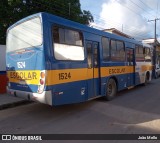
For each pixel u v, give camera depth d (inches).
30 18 286.0
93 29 354.6
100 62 369.1
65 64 288.5
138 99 422.9
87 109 337.1
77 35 314.7
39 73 272.5
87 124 264.7
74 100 303.4
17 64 310.7
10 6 737.6
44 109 338.6
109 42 402.9
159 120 280.4
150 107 354.6
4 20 727.7
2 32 730.8
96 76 359.9
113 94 415.8
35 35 278.5
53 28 276.8
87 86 332.2
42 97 268.4
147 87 599.8
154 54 796.6
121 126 256.8
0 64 466.3
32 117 296.5
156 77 861.2
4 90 447.8
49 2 823.7
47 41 268.5
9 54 330.0
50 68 268.7
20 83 305.9
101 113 315.3
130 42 496.4
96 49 362.9
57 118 290.5
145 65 603.2
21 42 302.5
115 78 424.2
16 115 308.0
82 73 320.2
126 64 476.1
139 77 555.8
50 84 267.9
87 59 333.7
